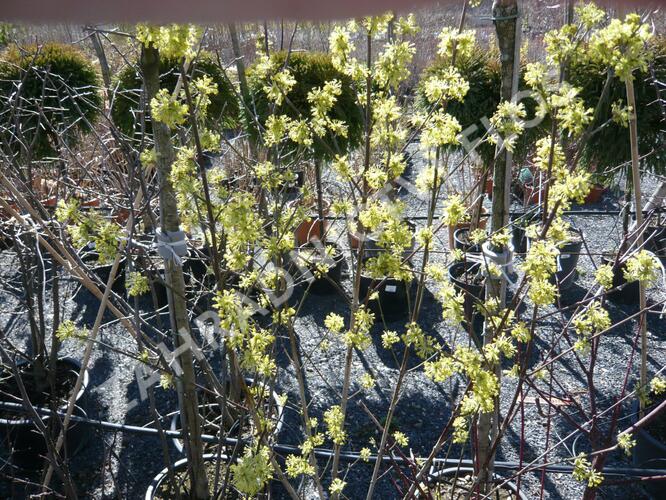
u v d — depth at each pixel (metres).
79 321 4.52
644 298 3.01
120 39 3.21
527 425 3.43
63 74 4.45
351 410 3.62
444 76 1.71
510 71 2.00
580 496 2.99
